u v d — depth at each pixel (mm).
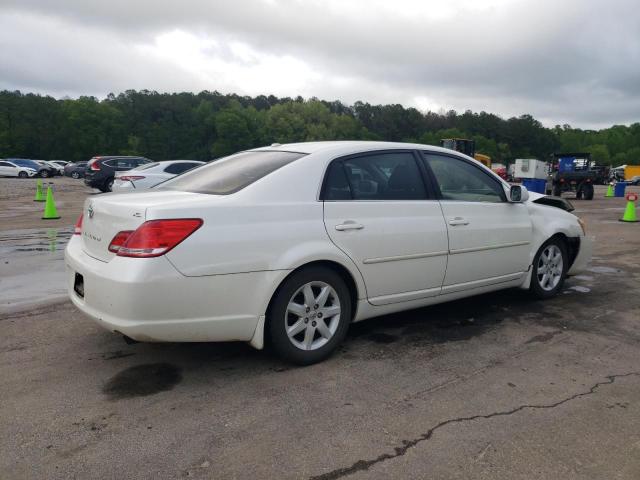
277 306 3338
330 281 3555
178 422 2771
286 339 3402
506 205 4754
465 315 4750
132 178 13312
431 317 4684
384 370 3484
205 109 105562
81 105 90188
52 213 12516
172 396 3074
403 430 2713
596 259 7684
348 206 3639
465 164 4559
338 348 3887
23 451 2479
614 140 129250
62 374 3359
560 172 25031
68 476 2297
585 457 2486
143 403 2980
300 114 110938
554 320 4609
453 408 2957
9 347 3816
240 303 3174
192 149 101250
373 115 124062
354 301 3785
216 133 102812
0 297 5188
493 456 2484
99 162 21344
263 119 108750
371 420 2812
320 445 2562
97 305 3076
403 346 3939
